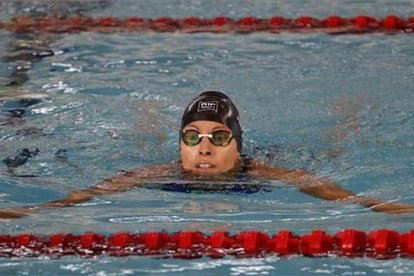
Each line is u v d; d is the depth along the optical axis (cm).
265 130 1608
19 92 1830
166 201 1303
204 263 1080
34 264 1081
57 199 1312
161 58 2058
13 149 1522
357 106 1720
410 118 1647
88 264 1080
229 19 2408
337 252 1095
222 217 1229
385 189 1331
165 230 1179
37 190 1345
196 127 1379
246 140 1552
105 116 1689
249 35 2256
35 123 1650
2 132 1600
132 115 1695
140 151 1516
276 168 1427
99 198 1318
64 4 2605
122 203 1295
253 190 1343
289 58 2050
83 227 1193
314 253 1096
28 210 1265
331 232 1159
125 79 1909
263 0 2639
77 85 1873
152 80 1902
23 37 2255
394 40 2184
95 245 1129
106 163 1464
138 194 1334
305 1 2623
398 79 1875
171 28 2339
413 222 1184
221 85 1862
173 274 1048
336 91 1809
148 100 1780
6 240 1145
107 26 2359
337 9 2517
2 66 2014
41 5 2591
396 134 1572
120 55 2089
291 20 2384
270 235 1148
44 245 1132
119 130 1619
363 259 1077
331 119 1659
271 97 1784
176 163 1455
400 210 1239
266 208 1267
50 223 1209
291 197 1313
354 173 1402
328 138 1566
